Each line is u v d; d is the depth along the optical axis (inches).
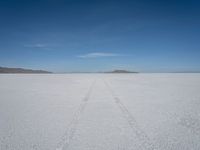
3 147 167.2
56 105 358.3
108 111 305.1
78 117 267.4
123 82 1031.0
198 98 436.1
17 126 226.5
